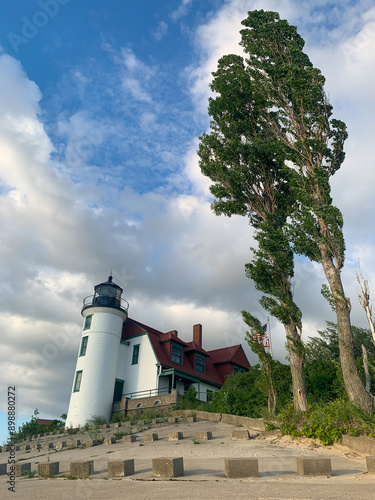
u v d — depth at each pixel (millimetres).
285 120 20656
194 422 22703
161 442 16953
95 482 9180
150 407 30109
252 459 9078
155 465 9453
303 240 17578
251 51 22359
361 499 6238
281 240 18625
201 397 35438
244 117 22203
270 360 19234
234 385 24969
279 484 7793
